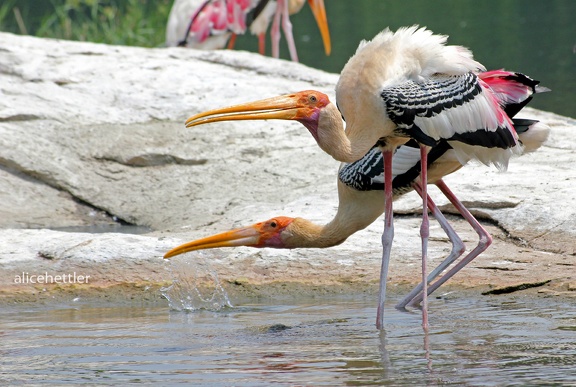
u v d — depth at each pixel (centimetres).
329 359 793
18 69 1678
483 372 736
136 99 1627
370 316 950
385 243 944
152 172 1470
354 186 998
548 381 707
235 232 1020
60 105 1590
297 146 1498
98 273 1091
